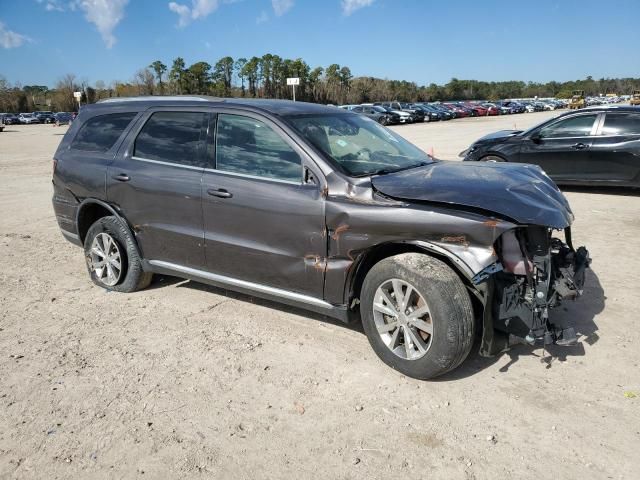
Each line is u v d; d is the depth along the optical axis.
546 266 3.31
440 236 3.31
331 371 3.70
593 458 2.79
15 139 33.09
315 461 2.82
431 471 2.73
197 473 2.75
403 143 4.91
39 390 3.51
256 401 3.36
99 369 3.78
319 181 3.81
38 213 9.22
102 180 5.04
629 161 9.20
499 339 3.49
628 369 3.62
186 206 4.48
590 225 7.52
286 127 4.04
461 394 3.39
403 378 3.59
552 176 10.04
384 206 3.51
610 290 5.01
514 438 2.96
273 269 4.09
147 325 4.50
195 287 5.38
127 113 5.12
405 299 3.48
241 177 4.18
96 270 5.37
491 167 4.21
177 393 3.46
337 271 3.77
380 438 2.99
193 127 4.58
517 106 64.19
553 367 3.68
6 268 6.12
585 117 9.67
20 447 2.95
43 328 4.47
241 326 4.44
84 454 2.89
